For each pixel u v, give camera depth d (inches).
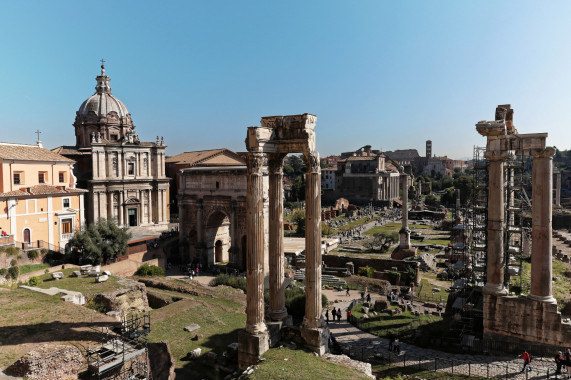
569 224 4392.2
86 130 3307.1
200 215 2632.9
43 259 1980.8
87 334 885.8
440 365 1003.9
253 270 903.1
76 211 2453.2
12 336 855.7
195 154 4197.8
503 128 1055.0
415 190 7534.5
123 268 2187.5
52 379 694.5
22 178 2225.6
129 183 3075.8
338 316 1513.3
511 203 1571.1
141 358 836.6
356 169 7037.4
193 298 1608.0
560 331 1011.9
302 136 911.0
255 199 901.8
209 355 1042.7
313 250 911.7
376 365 1032.2
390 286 2133.4
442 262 2955.2
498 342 1080.8
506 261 1325.0
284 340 954.7
